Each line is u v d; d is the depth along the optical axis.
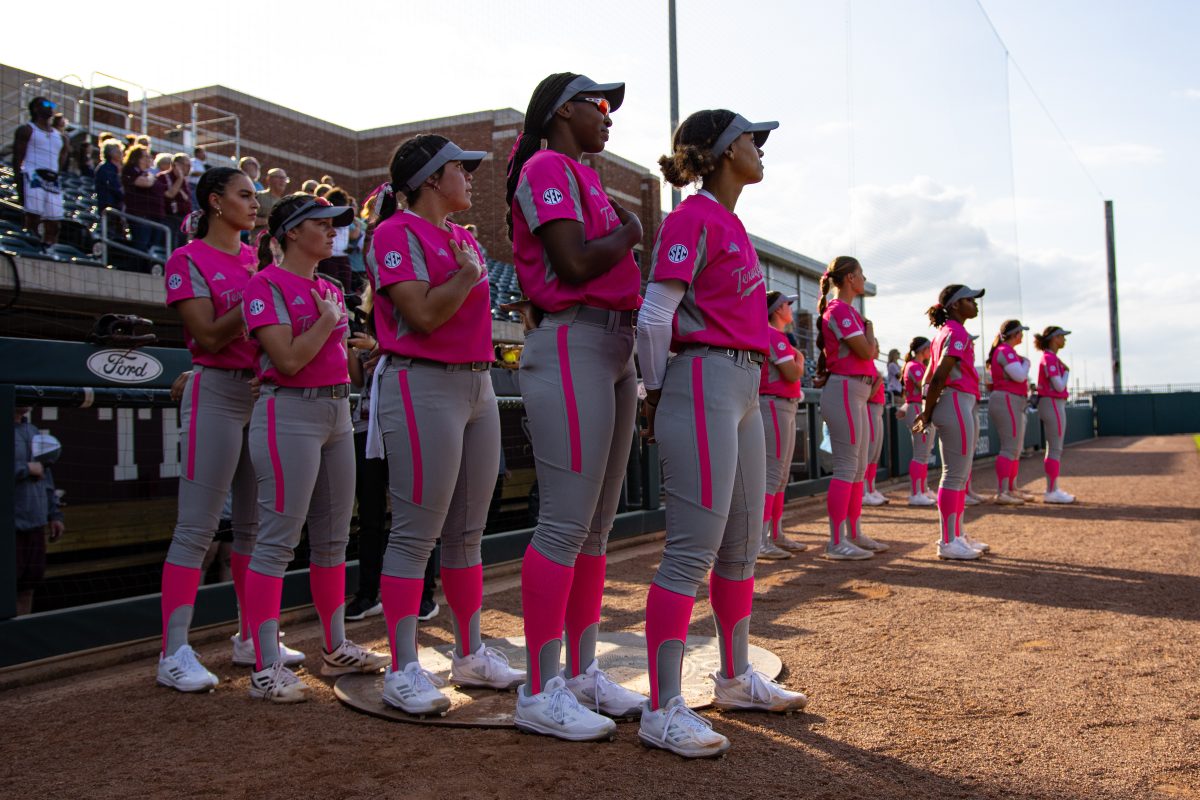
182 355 4.37
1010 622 4.11
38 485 4.39
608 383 2.72
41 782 2.44
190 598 3.50
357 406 4.56
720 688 2.93
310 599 4.77
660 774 2.38
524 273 2.77
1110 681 3.20
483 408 3.21
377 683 3.39
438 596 5.22
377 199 3.28
